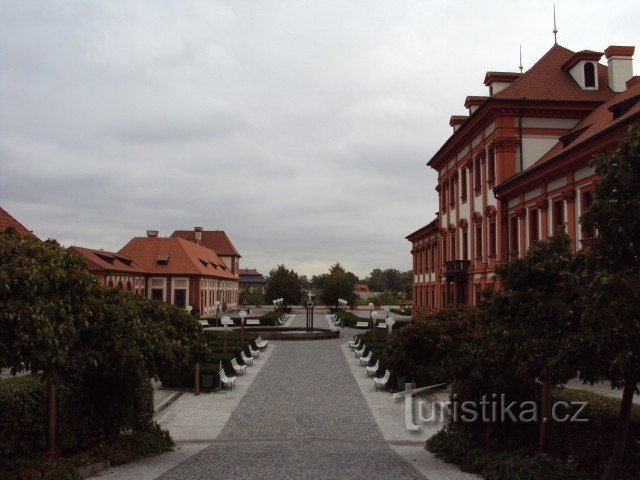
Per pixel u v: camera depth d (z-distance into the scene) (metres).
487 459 9.83
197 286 66.38
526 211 27.14
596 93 30.20
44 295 8.34
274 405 18.27
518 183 27.03
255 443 13.35
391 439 14.00
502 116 29.81
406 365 14.08
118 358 10.11
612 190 7.50
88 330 9.52
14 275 7.77
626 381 7.45
